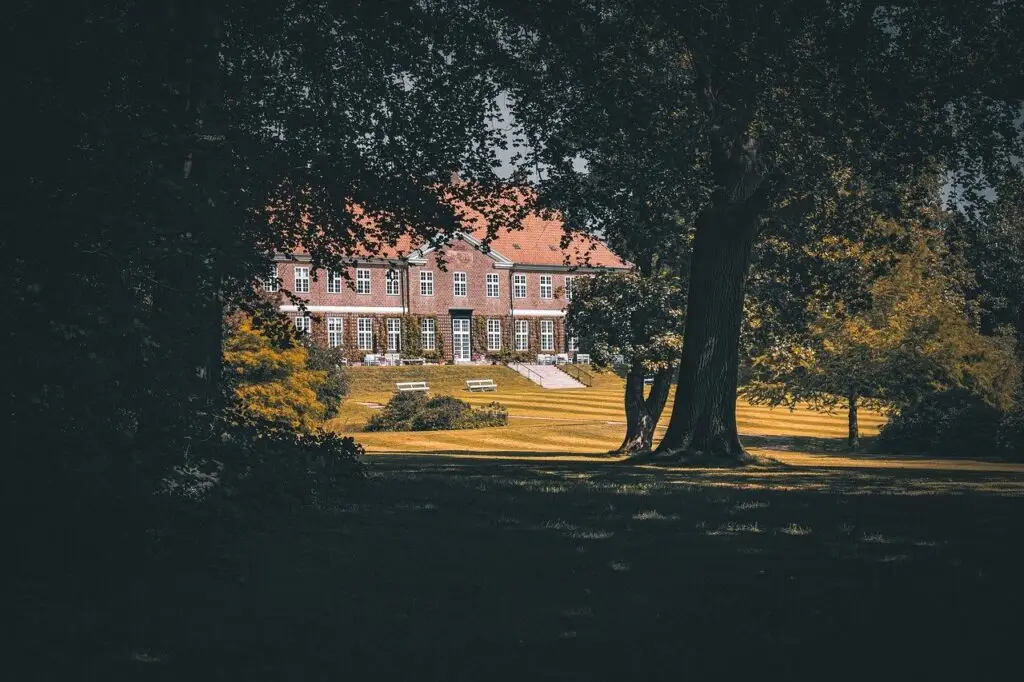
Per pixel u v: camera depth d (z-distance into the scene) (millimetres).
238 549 7562
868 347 35062
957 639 5031
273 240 11086
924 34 13352
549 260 78625
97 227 6141
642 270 29734
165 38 7113
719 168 19469
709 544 7945
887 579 6535
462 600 5973
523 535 8398
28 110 6059
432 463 19672
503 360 73250
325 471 11008
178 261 6566
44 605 5773
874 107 13297
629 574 6715
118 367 6102
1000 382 33188
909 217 17375
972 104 13992
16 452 5832
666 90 12602
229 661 4789
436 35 12047
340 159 10953
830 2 12500
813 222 19641
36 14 6141
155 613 5676
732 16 11773
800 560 7246
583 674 4547
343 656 4836
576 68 12148
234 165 8281
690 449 20516
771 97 13852
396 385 61688
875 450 34094
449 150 12945
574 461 21203
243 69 10398
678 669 4590
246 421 9578
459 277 75562
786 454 31531
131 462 6285
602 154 13945
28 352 5863
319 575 6691
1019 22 12906
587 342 31734
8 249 6031
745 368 38906
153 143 6727
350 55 12688
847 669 4559
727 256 20297
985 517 9742
